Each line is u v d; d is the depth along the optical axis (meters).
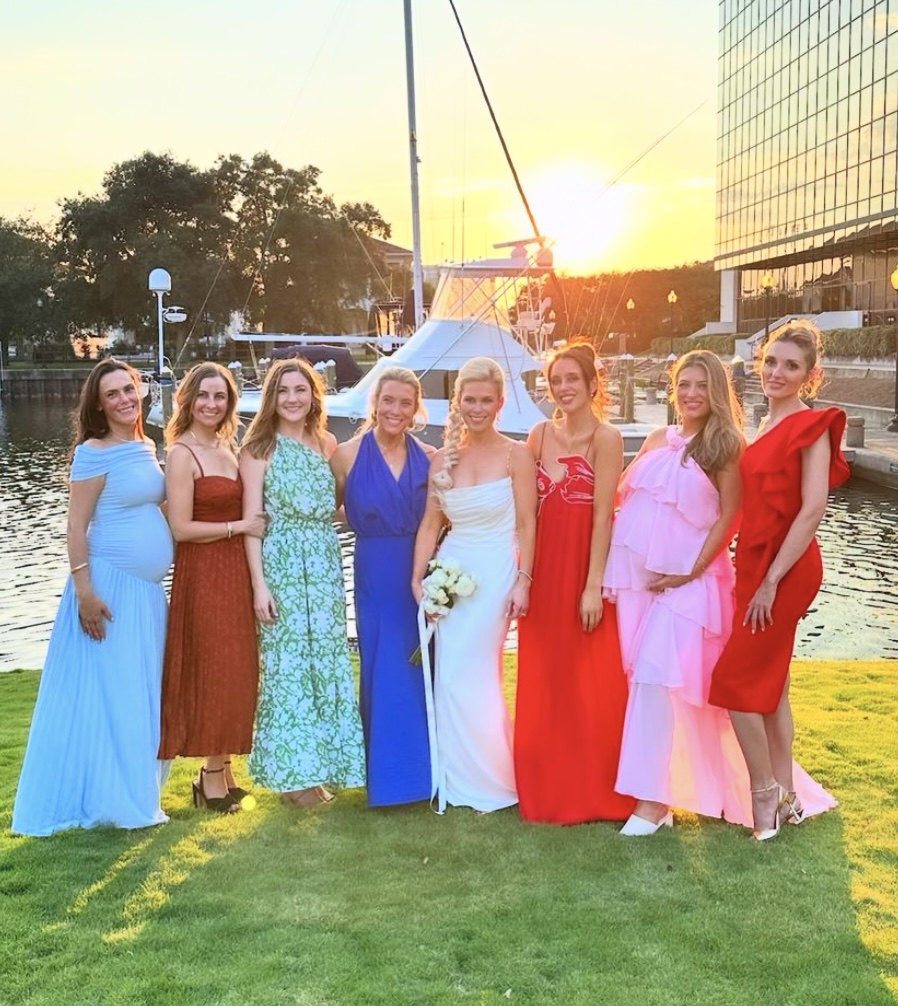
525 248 16.22
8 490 19.97
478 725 3.77
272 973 2.59
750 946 2.71
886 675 5.90
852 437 18.83
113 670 3.59
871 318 38.62
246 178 59.31
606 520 3.69
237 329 59.50
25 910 2.95
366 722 3.85
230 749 3.69
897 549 12.56
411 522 3.83
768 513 3.29
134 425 3.70
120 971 2.61
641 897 3.00
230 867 3.23
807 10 41.12
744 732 3.38
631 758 3.54
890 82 33.91
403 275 59.91
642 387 40.19
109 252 56.09
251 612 3.74
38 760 3.57
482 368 3.70
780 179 44.84
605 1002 2.45
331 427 15.86
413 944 2.73
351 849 3.38
